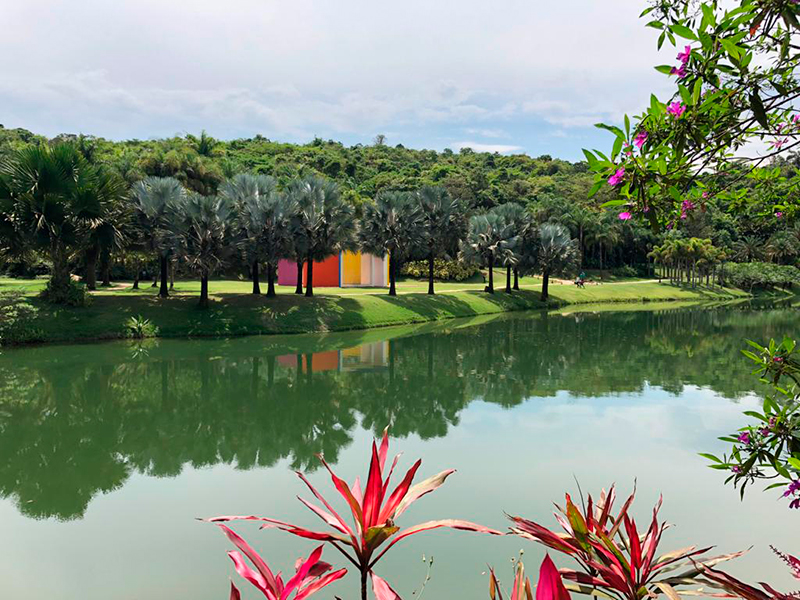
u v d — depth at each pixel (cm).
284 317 3167
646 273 8169
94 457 1248
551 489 985
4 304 2562
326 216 3478
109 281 4206
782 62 268
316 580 234
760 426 333
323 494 1016
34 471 1162
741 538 802
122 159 5253
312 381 1975
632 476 1045
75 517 933
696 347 2736
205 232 2973
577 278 6781
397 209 3931
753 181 405
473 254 4834
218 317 3017
